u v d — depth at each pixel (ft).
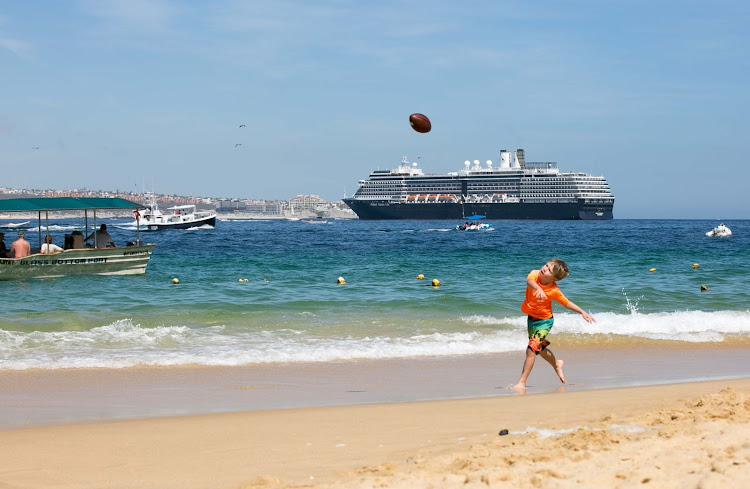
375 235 298.56
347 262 112.27
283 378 30.89
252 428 20.08
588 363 35.42
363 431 19.35
